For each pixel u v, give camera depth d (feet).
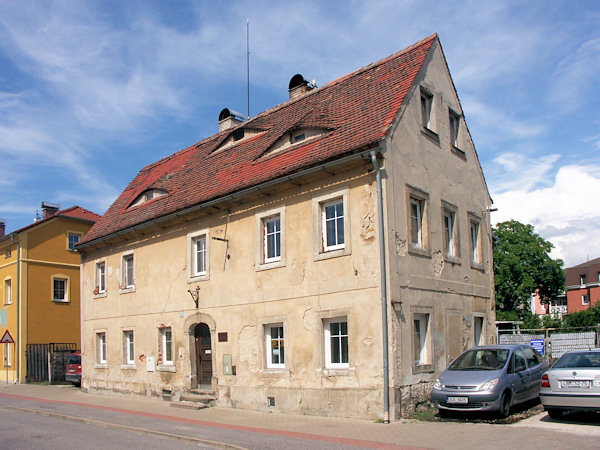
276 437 35.99
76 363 80.89
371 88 52.80
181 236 61.11
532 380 42.06
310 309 46.57
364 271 43.21
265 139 60.18
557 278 140.36
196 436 36.94
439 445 31.37
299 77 69.36
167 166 79.46
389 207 43.34
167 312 61.46
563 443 29.99
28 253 97.09
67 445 35.50
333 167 45.34
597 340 68.49
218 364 54.34
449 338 49.57
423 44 53.52
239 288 53.26
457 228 54.34
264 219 52.34
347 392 43.01
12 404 59.93
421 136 49.80
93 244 73.56
